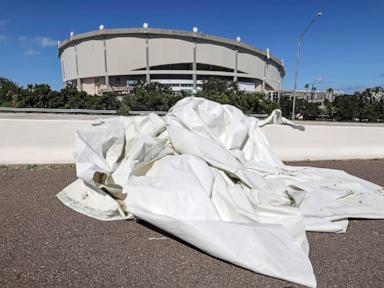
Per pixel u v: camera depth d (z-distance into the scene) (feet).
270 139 26.03
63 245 10.67
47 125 22.12
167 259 10.00
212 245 9.95
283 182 16.52
